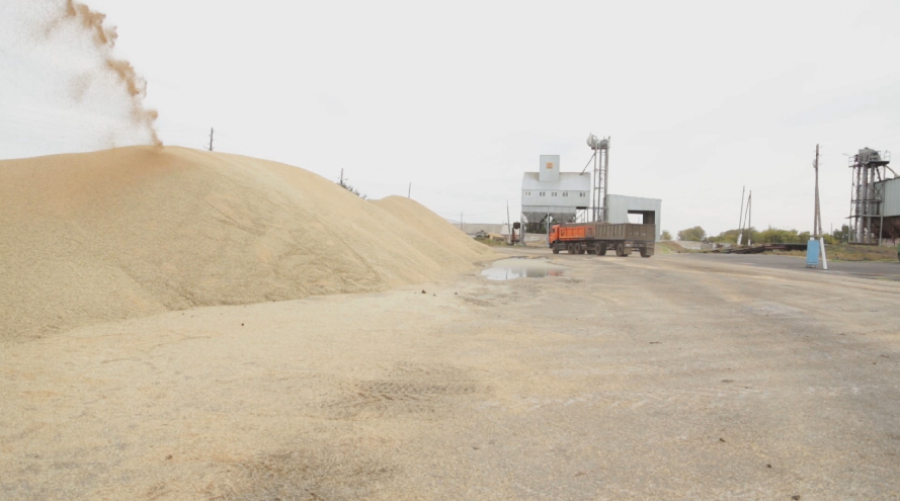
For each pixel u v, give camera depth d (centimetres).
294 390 471
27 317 664
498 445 357
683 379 531
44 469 306
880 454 346
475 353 636
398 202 3731
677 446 357
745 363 600
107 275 853
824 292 1384
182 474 305
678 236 12938
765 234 9688
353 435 371
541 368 570
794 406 447
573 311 1020
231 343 642
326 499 280
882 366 589
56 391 442
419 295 1191
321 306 964
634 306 1102
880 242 5856
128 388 458
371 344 668
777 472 318
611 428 392
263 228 1247
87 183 1091
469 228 11525
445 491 289
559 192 7294
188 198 1198
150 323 741
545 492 289
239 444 351
